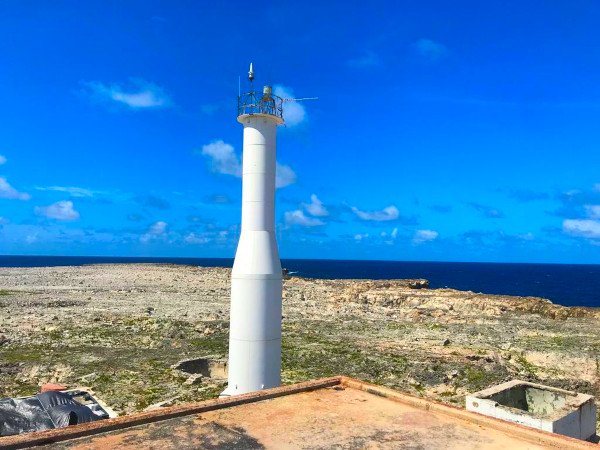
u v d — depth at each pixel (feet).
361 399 33.71
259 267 52.42
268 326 52.60
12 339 94.79
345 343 100.01
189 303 155.43
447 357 89.20
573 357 90.63
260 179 53.57
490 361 87.71
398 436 27.40
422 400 32.48
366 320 131.03
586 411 53.01
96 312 129.39
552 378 79.92
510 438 27.35
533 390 58.65
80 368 76.84
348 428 28.45
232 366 53.06
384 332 113.80
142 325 112.47
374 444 26.32
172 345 94.99
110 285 213.66
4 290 185.06
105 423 27.55
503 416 50.90
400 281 265.13
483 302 161.89
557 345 101.30
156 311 134.41
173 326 111.34
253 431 27.84
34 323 111.14
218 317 126.62
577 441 26.17
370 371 79.15
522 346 99.91
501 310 155.63
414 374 77.97
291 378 73.41
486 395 54.75
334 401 33.19
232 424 28.81
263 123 53.78
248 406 32.04
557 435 26.96
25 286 205.36
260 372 52.24
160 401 62.44
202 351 90.43
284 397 34.01
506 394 57.00
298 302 165.68
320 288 223.30
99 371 75.66
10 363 78.64
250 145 53.93
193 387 68.90
